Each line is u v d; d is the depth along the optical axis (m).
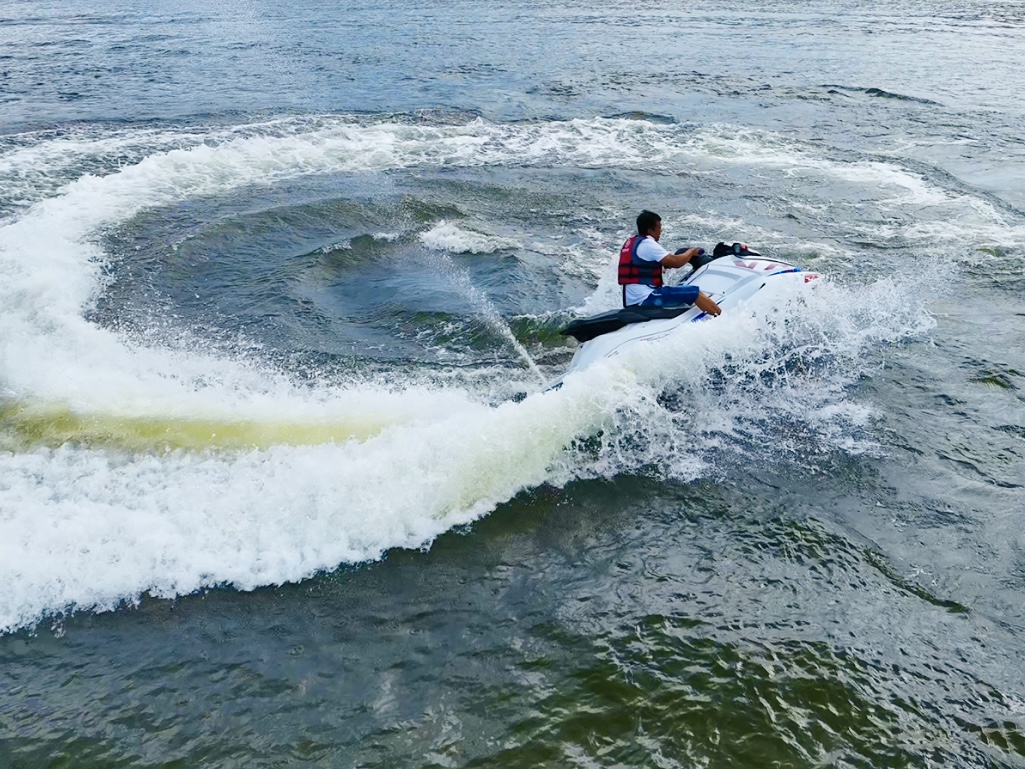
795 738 4.01
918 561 5.15
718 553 5.25
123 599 4.89
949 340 7.95
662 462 6.11
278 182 13.64
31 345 8.02
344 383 7.51
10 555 5.11
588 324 7.34
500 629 4.68
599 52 25.48
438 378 7.66
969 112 17.17
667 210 12.20
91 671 4.43
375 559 5.21
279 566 5.12
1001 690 4.25
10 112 17.78
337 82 21.39
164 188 13.22
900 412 6.75
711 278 7.90
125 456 6.12
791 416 6.69
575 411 6.25
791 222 11.53
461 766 3.89
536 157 15.01
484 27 31.48
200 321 8.95
